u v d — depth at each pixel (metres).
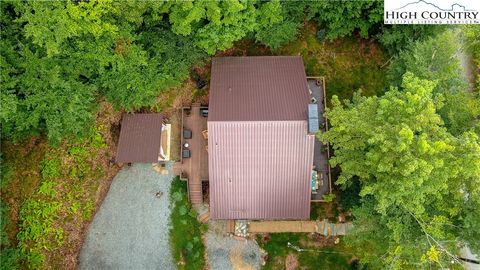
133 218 31.33
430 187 22.33
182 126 32.38
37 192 28.45
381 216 25.00
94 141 29.86
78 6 23.67
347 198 31.45
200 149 32.47
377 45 34.72
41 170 28.77
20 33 25.25
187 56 29.89
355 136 25.16
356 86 34.34
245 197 29.38
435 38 29.17
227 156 28.30
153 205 31.67
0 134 27.28
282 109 28.23
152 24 28.75
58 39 23.44
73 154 29.44
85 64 26.69
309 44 34.47
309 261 31.38
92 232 30.81
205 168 32.22
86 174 29.94
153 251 30.92
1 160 27.25
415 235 25.05
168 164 32.31
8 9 24.73
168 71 29.83
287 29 30.89
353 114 24.52
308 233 31.84
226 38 28.66
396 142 22.38
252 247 31.50
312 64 34.31
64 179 29.14
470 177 23.45
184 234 31.38
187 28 26.97
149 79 28.97
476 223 23.27
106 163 30.94
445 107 26.58
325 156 32.41
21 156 28.53
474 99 27.05
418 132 23.95
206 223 31.72
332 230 31.86
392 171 22.45
